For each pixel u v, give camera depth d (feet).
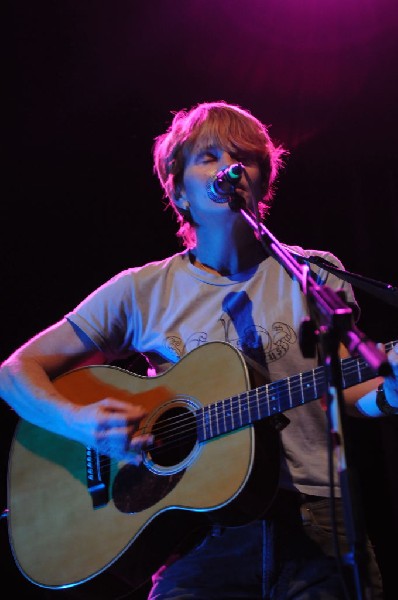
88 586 8.99
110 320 10.20
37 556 9.40
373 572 8.20
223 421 8.48
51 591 9.21
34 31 17.67
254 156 10.03
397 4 17.51
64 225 18.94
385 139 19.21
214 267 9.89
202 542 8.54
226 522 8.18
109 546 8.91
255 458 8.10
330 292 6.35
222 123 10.00
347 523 5.31
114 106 18.69
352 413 8.99
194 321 9.59
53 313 18.37
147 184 19.04
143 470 9.06
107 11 17.58
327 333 5.89
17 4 17.28
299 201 19.34
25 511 9.78
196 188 9.73
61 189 18.98
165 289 10.00
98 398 9.86
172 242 18.90
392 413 8.14
